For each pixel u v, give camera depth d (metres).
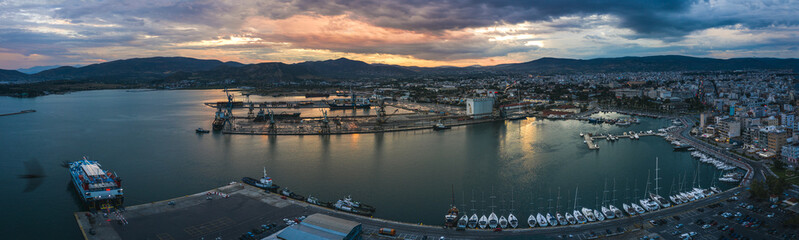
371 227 196.62
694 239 177.50
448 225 197.25
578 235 184.88
